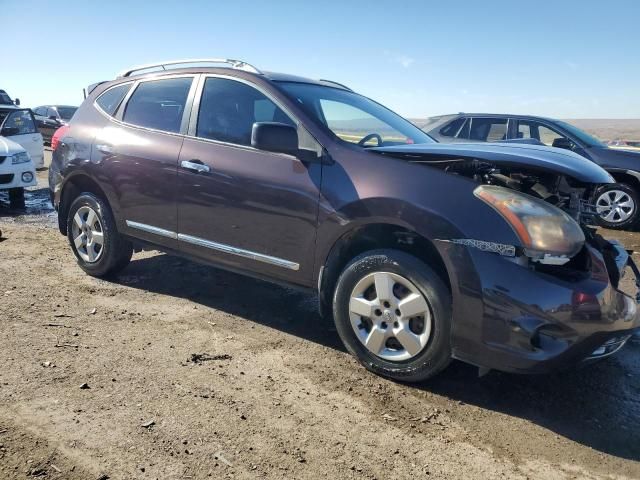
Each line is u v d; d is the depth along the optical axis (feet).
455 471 8.22
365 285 10.89
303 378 10.80
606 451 8.98
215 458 8.10
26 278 16.05
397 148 11.06
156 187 13.92
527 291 9.16
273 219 11.90
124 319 13.33
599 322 9.01
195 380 10.42
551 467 8.47
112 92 15.96
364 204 10.54
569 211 10.60
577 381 11.39
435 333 10.05
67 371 10.43
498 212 9.48
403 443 8.84
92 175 15.29
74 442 8.23
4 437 8.22
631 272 10.53
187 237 13.61
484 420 9.70
